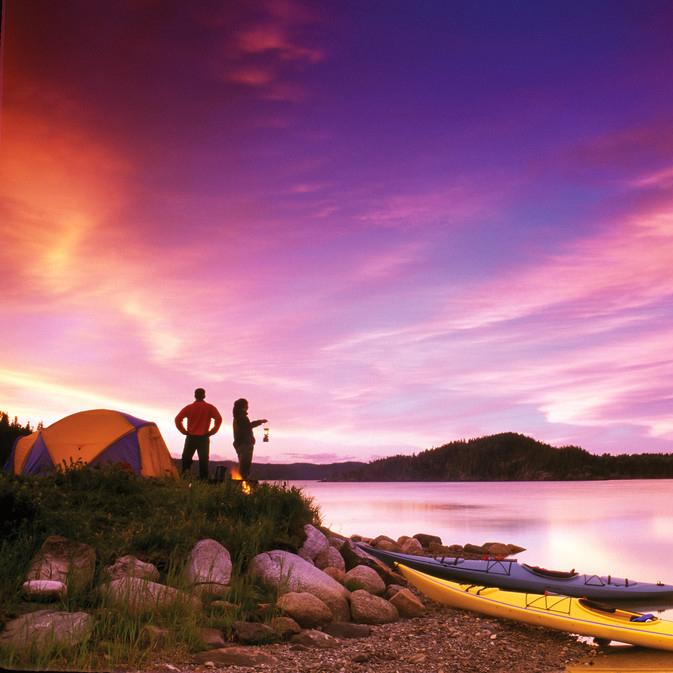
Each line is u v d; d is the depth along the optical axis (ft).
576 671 25.18
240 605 28.12
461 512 140.15
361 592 32.37
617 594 39.81
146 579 27.91
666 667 25.72
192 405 52.65
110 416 51.88
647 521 115.44
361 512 138.41
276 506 40.16
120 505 36.52
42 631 22.09
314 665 23.93
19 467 50.47
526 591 40.57
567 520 118.42
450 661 26.02
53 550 28.14
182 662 22.79
